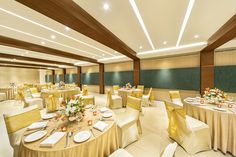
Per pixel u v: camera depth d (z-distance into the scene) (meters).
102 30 2.94
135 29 3.21
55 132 1.44
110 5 2.15
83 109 1.84
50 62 8.28
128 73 7.84
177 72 5.92
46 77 15.09
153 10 2.30
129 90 5.42
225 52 4.74
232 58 4.62
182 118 2.11
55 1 1.73
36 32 3.29
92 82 10.22
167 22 2.80
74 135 1.38
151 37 3.84
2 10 2.20
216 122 2.13
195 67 5.40
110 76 8.86
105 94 8.98
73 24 2.39
